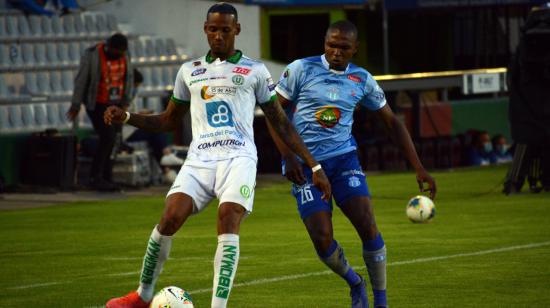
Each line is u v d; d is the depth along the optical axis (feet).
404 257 99.50
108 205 154.81
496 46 256.93
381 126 215.51
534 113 157.99
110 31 220.02
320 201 71.05
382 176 197.67
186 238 117.80
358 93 73.72
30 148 173.47
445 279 86.84
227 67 67.21
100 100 166.40
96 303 78.79
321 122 72.95
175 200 65.41
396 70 270.05
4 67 195.31
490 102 257.14
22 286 86.84
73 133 176.24
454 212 140.05
